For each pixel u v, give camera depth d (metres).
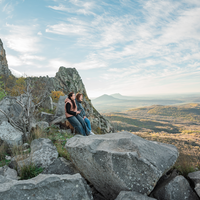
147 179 2.21
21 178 3.21
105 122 25.39
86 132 6.22
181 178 2.46
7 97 9.23
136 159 2.32
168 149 2.99
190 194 2.31
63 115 8.48
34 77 14.85
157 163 2.40
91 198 2.14
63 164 3.36
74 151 2.93
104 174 2.53
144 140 3.00
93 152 2.62
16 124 5.98
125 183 2.27
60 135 6.67
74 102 6.05
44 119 8.55
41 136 6.06
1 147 4.95
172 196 2.24
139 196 2.11
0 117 7.71
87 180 3.09
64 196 2.01
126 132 3.22
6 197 1.86
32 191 1.97
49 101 11.10
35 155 3.67
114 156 2.43
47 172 3.20
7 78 20.50
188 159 3.08
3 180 2.29
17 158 3.85
